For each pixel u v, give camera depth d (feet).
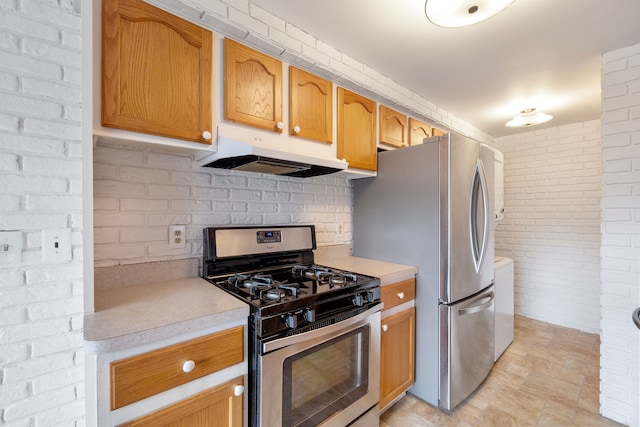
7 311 3.02
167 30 3.77
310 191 6.78
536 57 6.19
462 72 6.79
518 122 9.69
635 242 5.69
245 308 3.54
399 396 5.97
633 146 5.69
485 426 5.58
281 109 4.95
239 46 4.45
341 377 4.54
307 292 4.22
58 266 3.26
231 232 5.18
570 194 10.67
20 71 3.07
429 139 6.13
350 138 6.22
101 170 4.12
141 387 2.84
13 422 3.07
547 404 6.24
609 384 5.89
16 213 3.04
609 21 4.99
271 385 3.63
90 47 3.10
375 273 5.63
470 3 4.14
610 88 5.93
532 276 11.48
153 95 3.64
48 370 3.24
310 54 5.30
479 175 6.61
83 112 3.08
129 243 4.37
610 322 5.95
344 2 4.58
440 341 5.94
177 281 4.67
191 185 4.96
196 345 3.20
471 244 6.38
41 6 3.18
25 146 3.09
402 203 6.59
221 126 4.28
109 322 2.98
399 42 5.64
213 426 3.33
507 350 8.72
